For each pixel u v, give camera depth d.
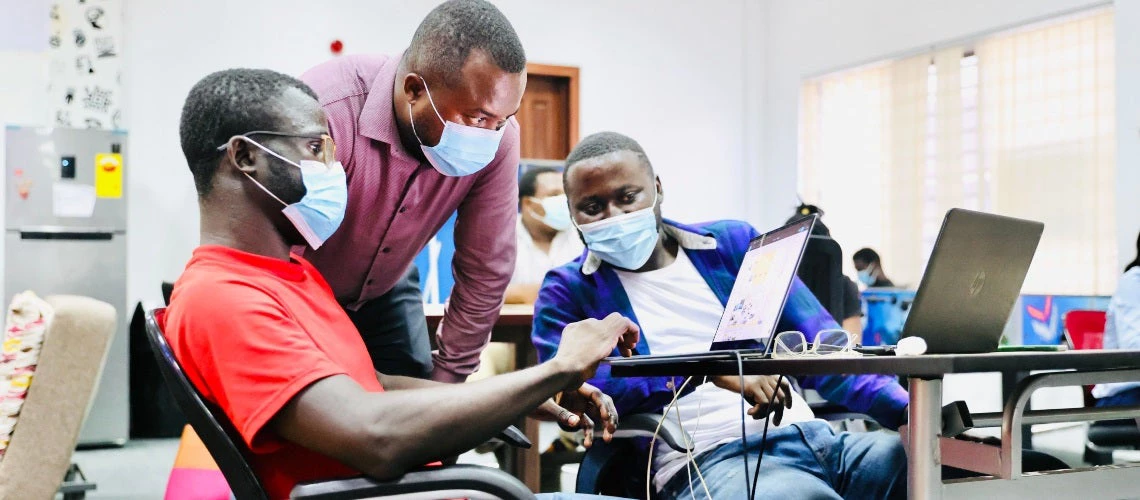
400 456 1.15
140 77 6.29
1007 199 6.16
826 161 7.57
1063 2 5.74
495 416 1.21
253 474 1.20
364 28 6.85
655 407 2.16
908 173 6.82
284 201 1.37
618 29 7.66
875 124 7.11
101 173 5.78
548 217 4.05
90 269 5.75
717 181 8.02
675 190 7.86
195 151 1.35
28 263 5.66
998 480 1.48
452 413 1.18
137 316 6.02
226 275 1.28
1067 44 5.82
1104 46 5.61
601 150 2.22
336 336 1.40
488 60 1.92
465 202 2.37
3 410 2.84
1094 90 5.66
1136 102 5.34
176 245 6.35
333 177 1.42
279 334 1.21
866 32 7.11
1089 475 1.55
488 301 2.54
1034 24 5.97
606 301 2.27
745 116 8.12
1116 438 2.98
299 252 2.15
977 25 6.28
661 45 7.81
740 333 1.79
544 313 2.29
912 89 6.80
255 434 1.17
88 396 2.95
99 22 6.13
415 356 2.61
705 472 2.00
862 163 7.23
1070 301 5.55
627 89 7.69
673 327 2.23
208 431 1.19
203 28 6.45
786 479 1.88
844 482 2.02
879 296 6.87
